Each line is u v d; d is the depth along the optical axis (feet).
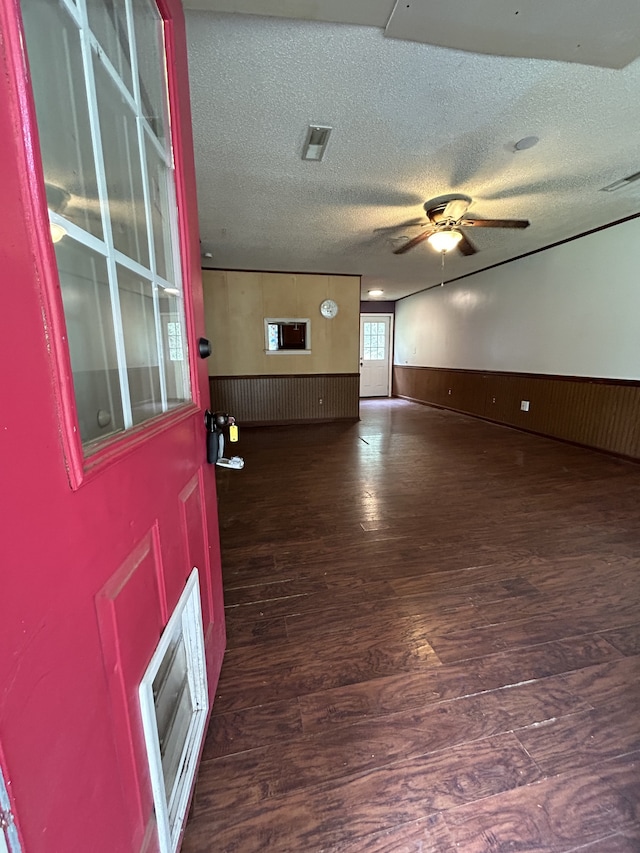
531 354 16.93
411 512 8.82
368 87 5.95
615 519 8.39
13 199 1.25
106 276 2.31
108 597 1.83
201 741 3.40
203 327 4.10
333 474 11.59
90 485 1.69
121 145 2.62
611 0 4.19
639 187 9.88
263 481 10.98
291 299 19.27
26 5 1.61
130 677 2.07
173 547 2.85
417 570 6.50
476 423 19.70
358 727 3.77
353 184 9.31
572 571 6.45
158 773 2.34
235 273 18.45
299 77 5.71
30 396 1.31
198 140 7.37
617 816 3.04
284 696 4.12
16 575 1.22
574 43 4.87
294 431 18.10
